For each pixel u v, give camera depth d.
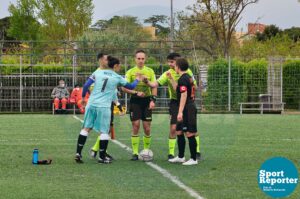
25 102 44.12
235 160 16.66
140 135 24.05
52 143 21.08
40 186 12.48
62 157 17.25
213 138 22.55
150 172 14.38
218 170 14.76
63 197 11.36
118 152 18.38
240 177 13.70
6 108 44.06
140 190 12.08
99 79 15.88
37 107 44.22
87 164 15.78
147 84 16.56
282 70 45.16
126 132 24.11
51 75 45.00
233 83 44.44
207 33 67.75
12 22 70.75
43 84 44.97
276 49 64.62
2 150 18.94
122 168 15.03
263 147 20.09
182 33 66.38
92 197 11.36
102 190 12.05
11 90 44.03
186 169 14.88
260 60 44.94
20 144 20.78
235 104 44.47
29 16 70.19
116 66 16.09
